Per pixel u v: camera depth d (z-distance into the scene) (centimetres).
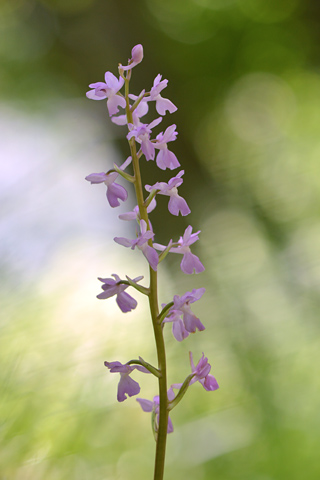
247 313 89
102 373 65
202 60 196
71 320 66
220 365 86
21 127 104
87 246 70
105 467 66
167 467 91
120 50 188
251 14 192
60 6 187
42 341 64
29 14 191
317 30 191
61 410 62
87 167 86
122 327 70
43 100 181
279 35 195
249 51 197
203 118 194
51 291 67
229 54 196
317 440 90
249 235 103
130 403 77
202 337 85
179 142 185
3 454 59
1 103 185
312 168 119
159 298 83
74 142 93
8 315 64
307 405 90
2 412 60
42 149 96
